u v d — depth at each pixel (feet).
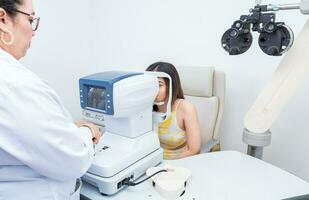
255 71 5.46
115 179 2.70
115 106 2.71
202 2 5.82
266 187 2.95
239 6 5.36
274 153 5.57
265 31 3.26
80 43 7.61
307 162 5.19
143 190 2.87
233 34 3.48
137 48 7.12
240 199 2.71
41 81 2.03
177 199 2.69
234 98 5.87
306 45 3.04
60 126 1.97
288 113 5.23
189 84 5.38
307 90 4.93
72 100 7.68
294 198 2.41
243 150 6.03
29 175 2.10
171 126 4.83
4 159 1.95
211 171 3.33
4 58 1.95
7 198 2.06
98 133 2.94
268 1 5.02
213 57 5.95
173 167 3.23
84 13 7.54
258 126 3.39
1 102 1.76
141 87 2.98
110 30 7.52
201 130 5.34
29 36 2.27
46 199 2.16
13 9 2.04
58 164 2.00
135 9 6.88
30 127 1.79
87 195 2.79
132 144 3.10
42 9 6.48
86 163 2.29
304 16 4.69
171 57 6.59
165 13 6.41
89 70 7.99
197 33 6.05
